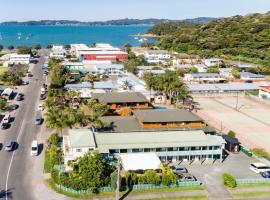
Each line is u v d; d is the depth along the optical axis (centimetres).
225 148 10231
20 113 13062
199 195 7544
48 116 10238
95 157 7656
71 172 7919
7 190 7431
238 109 15150
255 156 9638
